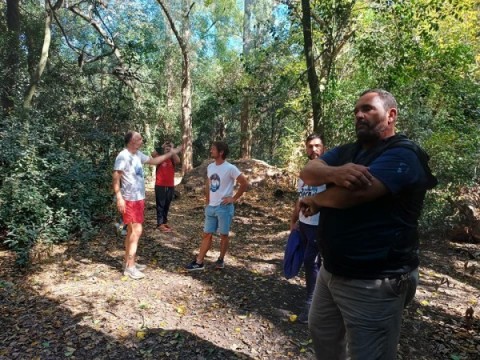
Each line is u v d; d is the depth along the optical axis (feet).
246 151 62.64
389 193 6.10
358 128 6.89
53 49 43.19
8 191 21.42
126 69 41.34
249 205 31.81
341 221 6.59
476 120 24.54
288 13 24.52
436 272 18.74
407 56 22.40
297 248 12.94
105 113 37.52
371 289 6.46
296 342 11.98
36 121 27.81
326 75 26.27
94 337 12.00
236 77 64.80
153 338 12.00
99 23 48.57
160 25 72.54
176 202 33.35
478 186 25.25
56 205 23.54
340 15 22.85
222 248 17.72
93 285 15.98
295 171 41.86
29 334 12.19
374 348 6.56
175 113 73.10
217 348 11.55
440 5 22.07
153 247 21.12
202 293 15.40
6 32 36.73
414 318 13.71
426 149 22.40
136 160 16.66
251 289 15.89
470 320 13.30
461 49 23.58
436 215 23.22
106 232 23.62
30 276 17.01
